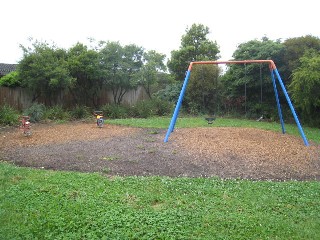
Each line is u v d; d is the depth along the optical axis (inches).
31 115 712.4
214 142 442.6
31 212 202.4
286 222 195.6
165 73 1034.7
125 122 684.7
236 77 860.6
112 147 414.0
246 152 386.6
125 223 188.4
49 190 240.4
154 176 283.7
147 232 179.2
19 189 243.1
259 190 252.5
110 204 214.2
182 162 337.7
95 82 880.9
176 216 199.3
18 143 445.4
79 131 567.2
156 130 571.5
